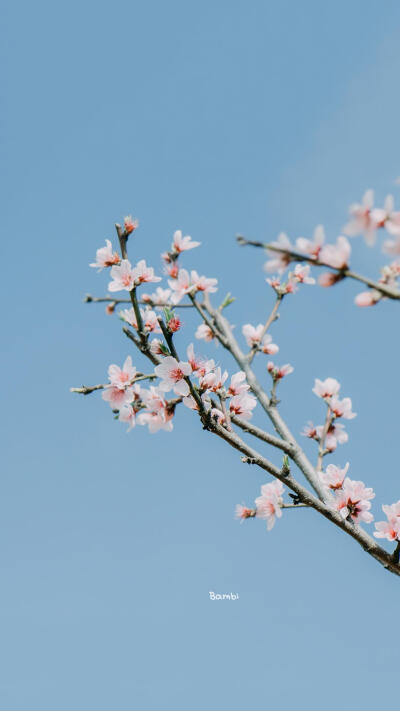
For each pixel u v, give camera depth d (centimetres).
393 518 400
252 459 393
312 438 508
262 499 429
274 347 538
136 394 436
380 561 392
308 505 400
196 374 409
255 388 500
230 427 404
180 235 459
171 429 410
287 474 395
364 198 271
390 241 272
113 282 421
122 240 430
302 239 276
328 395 515
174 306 547
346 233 273
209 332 550
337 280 277
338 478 428
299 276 527
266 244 275
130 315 459
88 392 418
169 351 412
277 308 530
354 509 413
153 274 419
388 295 274
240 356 512
